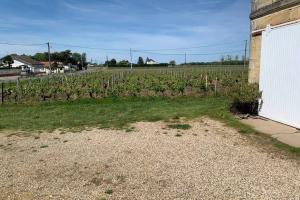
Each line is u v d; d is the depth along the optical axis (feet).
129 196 13.32
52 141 22.58
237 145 20.24
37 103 46.01
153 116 31.40
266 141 20.89
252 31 31.40
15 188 14.46
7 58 286.46
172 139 22.25
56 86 63.26
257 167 16.16
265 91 28.40
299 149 18.81
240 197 12.91
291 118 24.85
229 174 15.34
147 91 59.47
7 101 49.11
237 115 29.99
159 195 13.33
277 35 26.37
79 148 20.59
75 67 314.35
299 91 23.80
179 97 50.16
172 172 15.84
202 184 14.29
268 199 12.67
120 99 48.98
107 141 22.17
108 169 16.53
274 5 26.99
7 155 19.43
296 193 13.12
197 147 20.07
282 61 25.79
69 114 34.35
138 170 16.26
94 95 54.85
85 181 15.03
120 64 348.38
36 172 16.38
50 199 13.28
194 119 29.19
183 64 317.83
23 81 98.89
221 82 71.72
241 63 279.28
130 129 25.76
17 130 26.55
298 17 24.09
